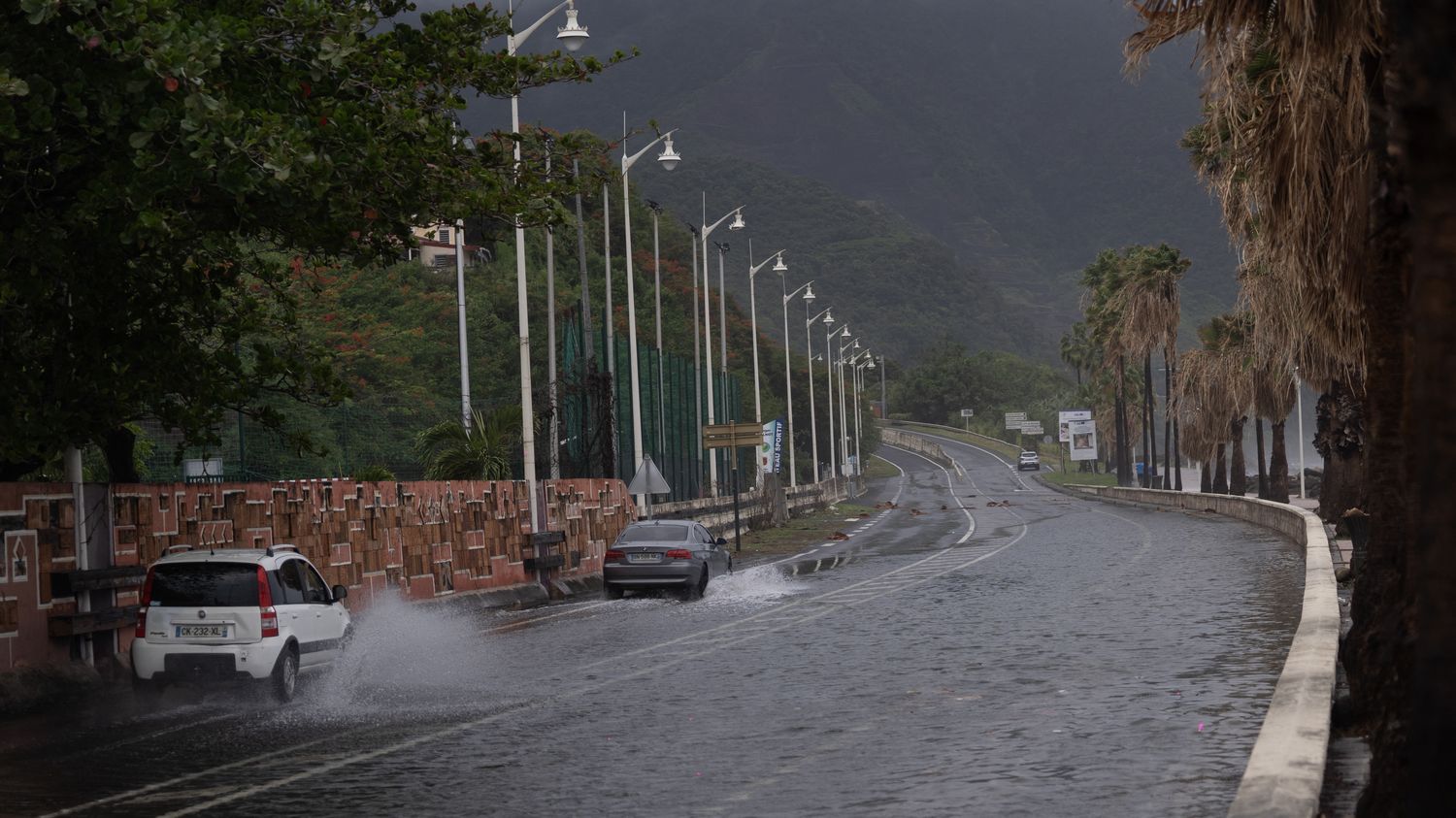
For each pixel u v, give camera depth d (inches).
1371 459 437.1
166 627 613.3
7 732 554.6
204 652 607.5
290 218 631.2
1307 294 591.2
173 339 758.5
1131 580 1128.2
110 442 840.9
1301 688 419.2
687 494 2785.4
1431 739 142.7
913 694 555.2
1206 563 1295.5
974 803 346.9
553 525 1456.7
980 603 983.6
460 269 1828.2
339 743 494.3
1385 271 426.6
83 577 702.5
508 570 1314.0
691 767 418.9
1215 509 2637.8
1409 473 285.7
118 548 756.0
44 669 671.8
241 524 888.3
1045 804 341.4
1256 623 758.5
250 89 579.8
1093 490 4392.2
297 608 644.1
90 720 586.2
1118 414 4539.9
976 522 2716.5
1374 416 434.0
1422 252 147.9
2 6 531.5
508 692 622.2
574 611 1093.1
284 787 411.2
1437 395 146.6
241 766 453.4
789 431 3897.6
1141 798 343.3
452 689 642.8
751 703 551.8
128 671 733.3
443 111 663.1
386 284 3056.1
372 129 613.9
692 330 4744.1
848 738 457.1
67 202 627.8
